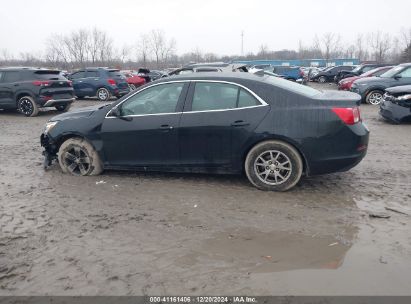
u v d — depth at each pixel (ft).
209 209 15.10
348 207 15.15
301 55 239.09
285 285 10.16
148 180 18.66
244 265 11.13
